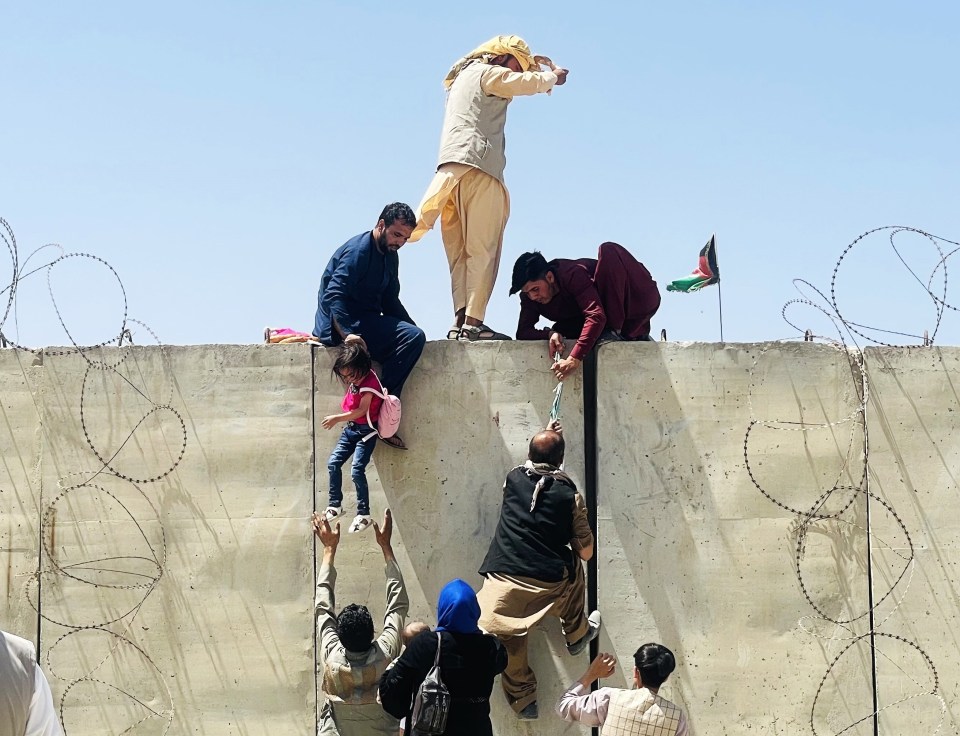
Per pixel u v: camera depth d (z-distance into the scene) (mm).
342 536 7082
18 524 7051
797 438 7258
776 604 7141
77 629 6988
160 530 7066
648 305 7504
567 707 6148
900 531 7227
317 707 6996
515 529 6648
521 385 7227
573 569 6676
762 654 7102
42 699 4379
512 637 6574
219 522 7082
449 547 7109
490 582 6668
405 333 7039
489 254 7574
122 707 6957
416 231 7566
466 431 7191
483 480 7164
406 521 7121
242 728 6969
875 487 7254
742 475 7211
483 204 7504
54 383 7129
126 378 7148
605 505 7164
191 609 7023
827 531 7211
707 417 7242
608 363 7246
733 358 7281
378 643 6113
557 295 7375
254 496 7102
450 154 7473
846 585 7180
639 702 5922
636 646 7082
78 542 7051
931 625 7176
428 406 7199
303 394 7164
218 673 6992
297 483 7113
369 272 7055
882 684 7121
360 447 6898
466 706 5480
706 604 7125
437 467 7160
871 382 7309
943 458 7285
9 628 6984
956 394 7328
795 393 7281
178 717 6965
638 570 7129
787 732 7051
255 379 7164
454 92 7652
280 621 7031
